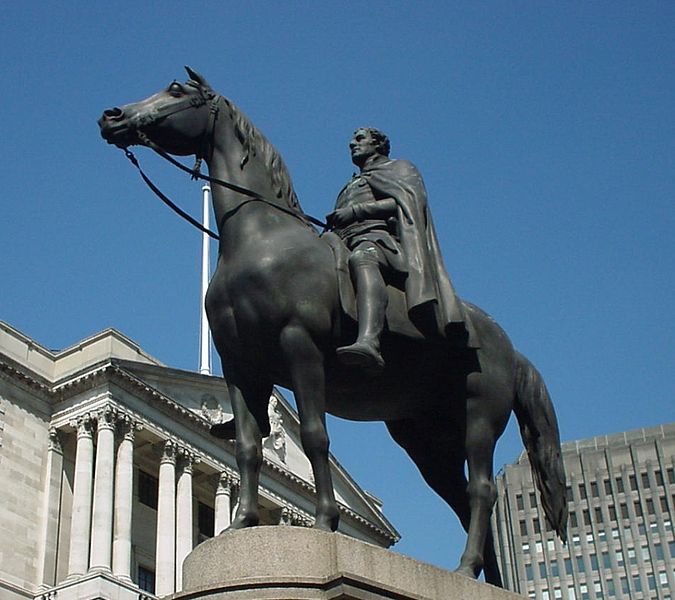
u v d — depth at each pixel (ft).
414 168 27.81
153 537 175.94
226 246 25.53
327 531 22.26
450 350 26.63
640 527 323.57
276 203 26.12
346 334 24.93
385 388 26.23
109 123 26.43
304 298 24.18
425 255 25.81
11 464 162.09
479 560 25.26
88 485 163.32
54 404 172.24
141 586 169.27
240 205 25.75
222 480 183.32
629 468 331.98
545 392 28.63
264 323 24.14
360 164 29.14
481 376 26.71
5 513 157.58
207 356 189.67
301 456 201.26
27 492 162.71
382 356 25.57
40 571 158.61
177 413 177.58
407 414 27.68
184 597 20.98
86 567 156.97
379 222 26.91
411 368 26.13
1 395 164.55
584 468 335.47
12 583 153.17
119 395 170.09
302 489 193.57
